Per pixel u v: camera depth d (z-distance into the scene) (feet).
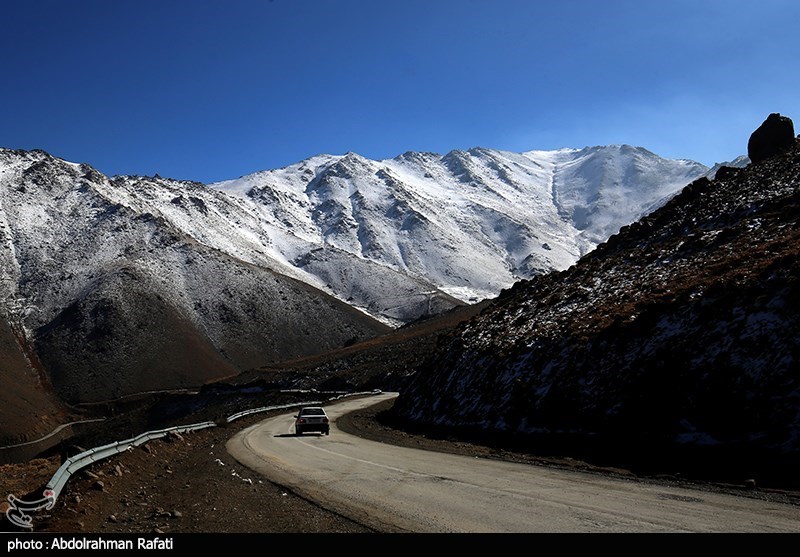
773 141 148.36
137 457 55.98
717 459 44.83
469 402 90.07
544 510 31.86
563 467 48.67
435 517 31.09
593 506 32.55
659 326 65.26
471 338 115.03
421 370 131.44
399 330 453.99
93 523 31.50
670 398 55.77
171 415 326.24
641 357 63.16
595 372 67.67
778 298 55.06
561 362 75.15
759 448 44.60
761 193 105.29
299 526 30.37
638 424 56.65
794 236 71.36
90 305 595.88
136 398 464.24
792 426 44.57
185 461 61.16
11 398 404.57
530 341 87.76
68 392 475.72
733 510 30.71
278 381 332.39
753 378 50.47
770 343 51.67
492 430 75.87
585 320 81.66
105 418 434.71
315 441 80.07
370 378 270.46
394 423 111.04
